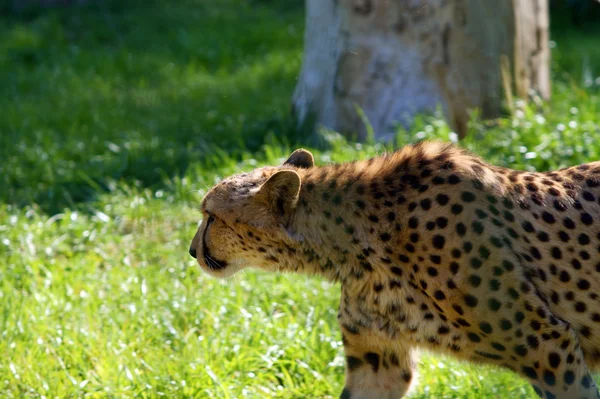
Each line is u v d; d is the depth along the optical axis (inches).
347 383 338.0
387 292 314.5
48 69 998.4
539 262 304.2
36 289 472.1
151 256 515.8
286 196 319.0
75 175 648.4
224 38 1104.2
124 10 1227.9
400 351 328.5
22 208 598.2
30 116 820.0
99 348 406.6
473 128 616.4
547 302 304.5
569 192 314.3
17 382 384.2
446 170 311.4
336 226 318.7
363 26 645.3
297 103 699.4
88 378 383.6
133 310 437.7
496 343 302.4
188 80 956.6
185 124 778.2
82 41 1109.1
